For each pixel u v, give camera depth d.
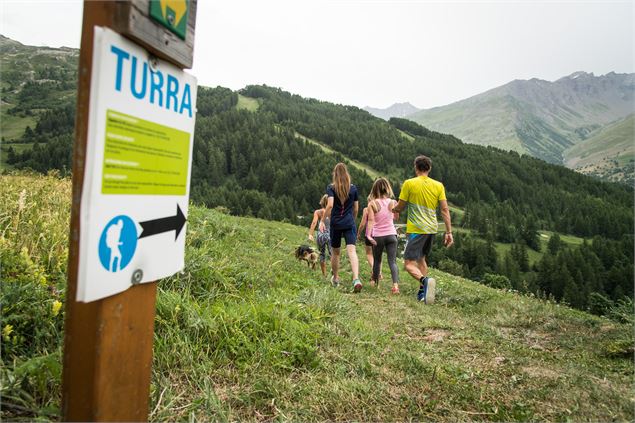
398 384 2.86
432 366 3.17
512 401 2.67
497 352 3.66
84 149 1.20
